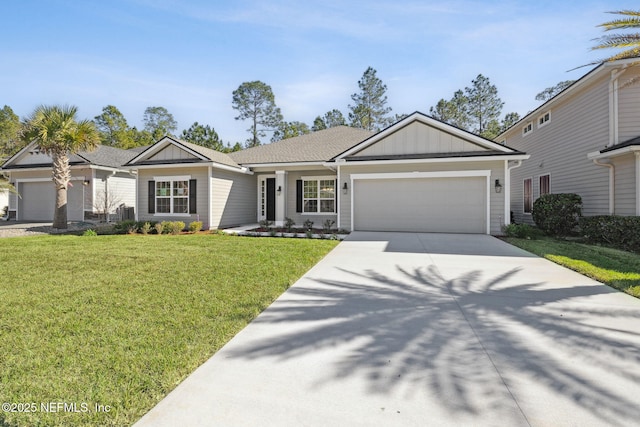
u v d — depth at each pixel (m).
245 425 2.11
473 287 5.32
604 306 4.36
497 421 2.15
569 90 12.40
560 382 2.61
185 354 3.02
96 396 2.39
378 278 5.89
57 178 14.20
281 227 14.65
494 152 11.83
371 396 2.43
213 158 14.41
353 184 12.98
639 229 8.42
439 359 2.98
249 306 4.32
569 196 11.56
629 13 7.94
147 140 52.53
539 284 5.46
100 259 7.36
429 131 12.55
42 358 2.93
